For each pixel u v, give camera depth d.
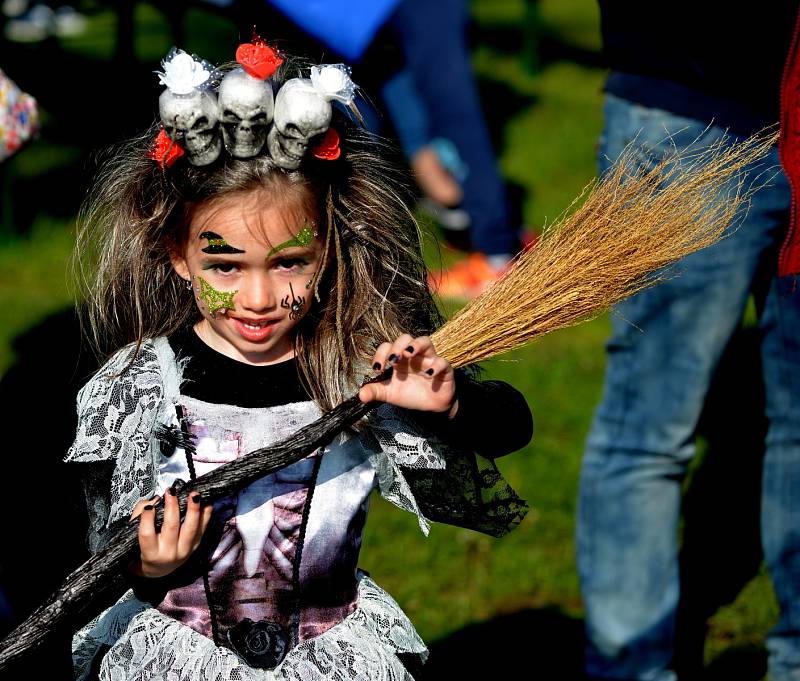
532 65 23.39
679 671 7.92
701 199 5.66
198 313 5.16
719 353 6.61
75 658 5.16
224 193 4.66
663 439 6.73
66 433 8.62
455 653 7.96
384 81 14.10
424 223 5.73
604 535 6.91
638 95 6.47
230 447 4.93
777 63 6.24
